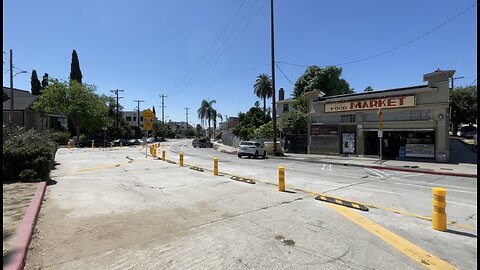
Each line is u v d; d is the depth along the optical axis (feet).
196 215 23.79
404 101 72.84
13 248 15.64
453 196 33.47
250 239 18.40
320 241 18.16
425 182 43.50
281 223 21.74
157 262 15.11
